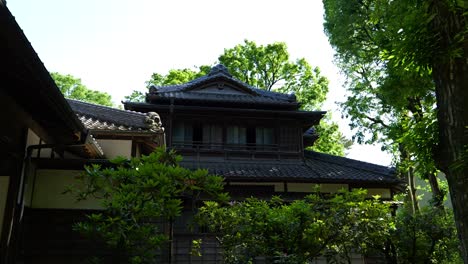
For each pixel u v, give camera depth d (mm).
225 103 17281
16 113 5469
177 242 13273
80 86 34656
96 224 6340
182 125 17203
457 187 3807
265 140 17688
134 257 6238
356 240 7773
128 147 11008
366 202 7844
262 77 27781
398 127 15430
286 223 7270
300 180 14922
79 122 6062
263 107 17797
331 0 17281
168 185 5992
